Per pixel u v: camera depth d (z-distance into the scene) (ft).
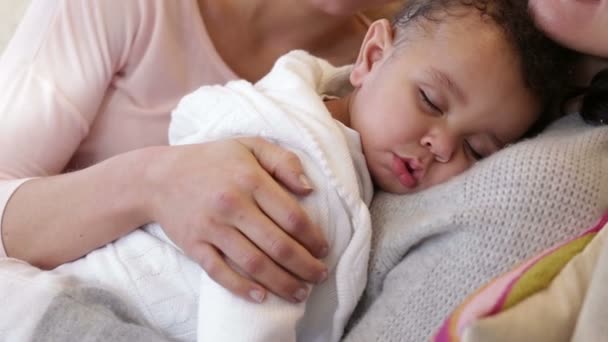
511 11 2.55
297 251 2.17
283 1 3.54
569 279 1.50
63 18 3.33
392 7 4.11
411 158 2.55
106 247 2.58
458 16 2.62
